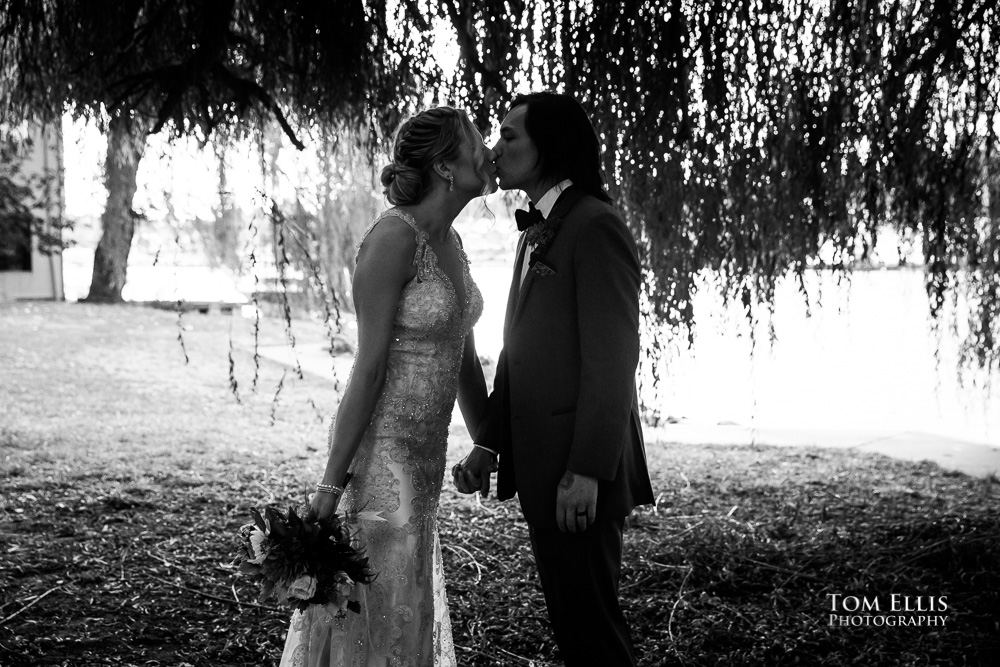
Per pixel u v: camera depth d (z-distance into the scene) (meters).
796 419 8.30
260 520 2.22
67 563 4.10
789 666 3.16
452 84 3.77
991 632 3.37
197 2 3.78
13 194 13.79
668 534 4.64
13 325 14.35
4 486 5.42
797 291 4.31
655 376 4.46
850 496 5.52
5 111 4.27
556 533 2.45
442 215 2.45
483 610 3.65
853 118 3.92
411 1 3.70
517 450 2.48
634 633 3.44
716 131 3.82
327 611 2.25
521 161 2.53
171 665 3.13
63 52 4.04
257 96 3.94
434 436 2.49
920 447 7.17
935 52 3.81
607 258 2.35
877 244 4.12
